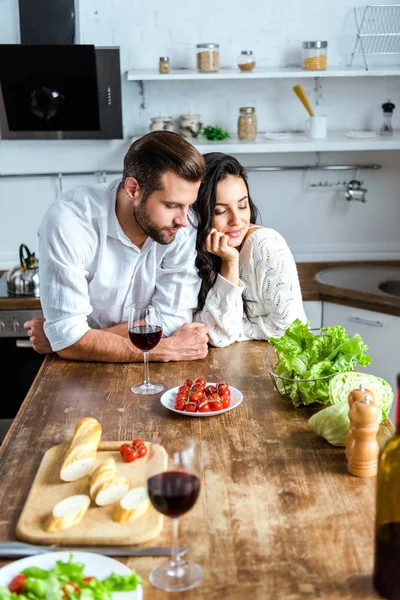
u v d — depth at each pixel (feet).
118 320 8.58
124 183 7.50
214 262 8.48
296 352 6.75
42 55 11.90
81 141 13.65
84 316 8.05
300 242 14.32
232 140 13.08
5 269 14.11
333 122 13.80
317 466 5.66
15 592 4.14
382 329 11.64
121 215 7.88
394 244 14.35
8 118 12.81
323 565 4.49
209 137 13.03
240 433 6.23
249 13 13.16
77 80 12.26
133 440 5.84
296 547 4.67
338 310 12.12
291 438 6.12
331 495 5.25
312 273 13.35
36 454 5.94
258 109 13.67
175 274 8.30
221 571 4.45
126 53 13.23
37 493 5.27
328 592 4.26
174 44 13.24
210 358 8.05
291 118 13.75
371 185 14.11
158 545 4.73
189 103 13.57
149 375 7.59
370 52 13.38
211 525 4.91
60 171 13.78
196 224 8.30
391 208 14.23
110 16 13.04
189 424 6.41
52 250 7.86
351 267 13.74
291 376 6.75
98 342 7.89
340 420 5.90
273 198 14.10
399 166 14.03
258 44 13.30
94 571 4.35
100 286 8.23
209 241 8.19
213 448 5.97
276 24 13.23
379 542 4.21
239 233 8.45
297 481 5.45
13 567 4.38
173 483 4.20
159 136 7.23
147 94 13.50
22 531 4.80
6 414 12.59
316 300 12.23
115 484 5.09
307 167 13.87
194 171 7.13
